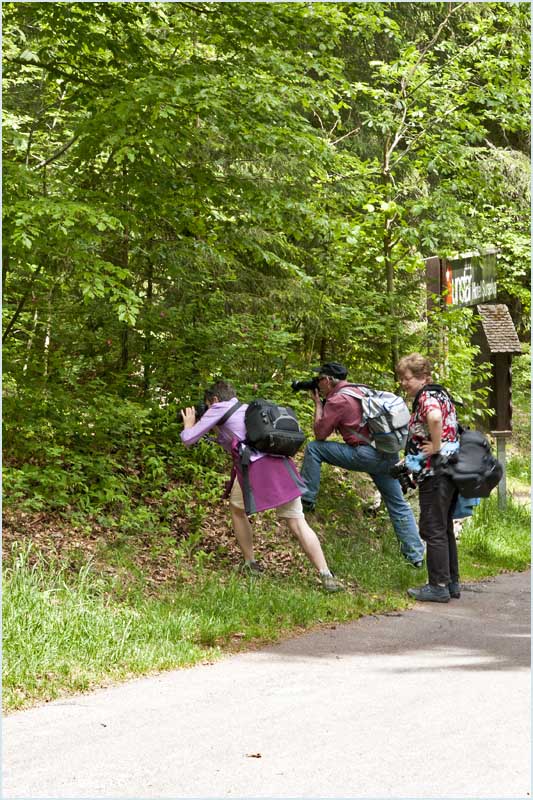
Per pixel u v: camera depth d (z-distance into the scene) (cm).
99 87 893
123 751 427
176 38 970
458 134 1166
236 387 1076
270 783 389
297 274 1045
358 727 462
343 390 939
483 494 814
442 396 827
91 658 575
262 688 538
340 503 1079
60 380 974
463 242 1212
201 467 1002
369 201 1120
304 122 948
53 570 707
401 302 1197
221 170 1047
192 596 737
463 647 648
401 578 881
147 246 1080
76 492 923
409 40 1548
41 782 391
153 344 1081
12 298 929
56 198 763
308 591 798
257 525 978
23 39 927
